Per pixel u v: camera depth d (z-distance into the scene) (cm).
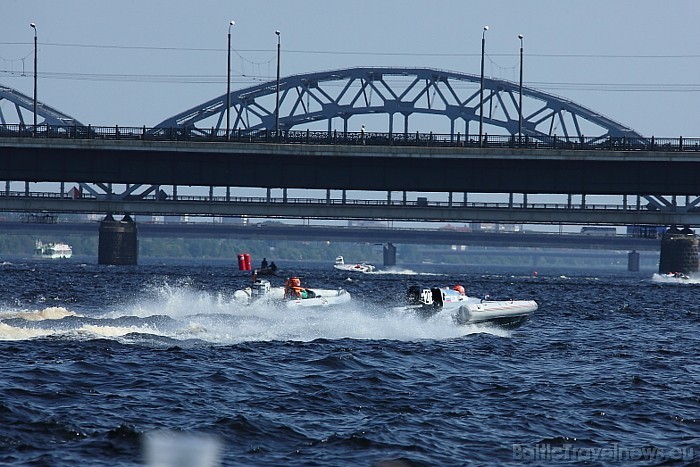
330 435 6781
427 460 6256
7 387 7988
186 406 7569
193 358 9950
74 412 7188
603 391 8844
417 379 9238
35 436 6456
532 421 7481
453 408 7888
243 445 6481
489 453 6512
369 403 7994
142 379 8650
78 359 9550
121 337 11150
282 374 9225
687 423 7575
